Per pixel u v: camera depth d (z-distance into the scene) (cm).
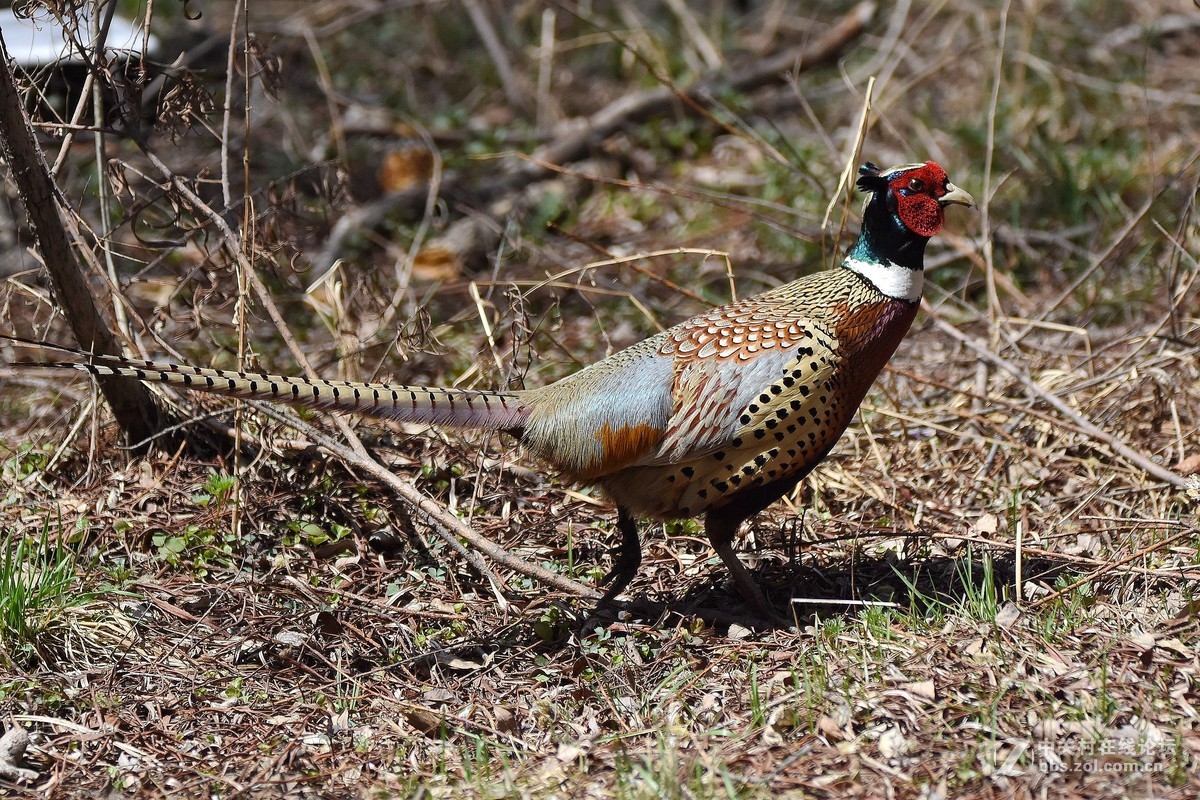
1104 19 1992
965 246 1319
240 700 716
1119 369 1041
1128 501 906
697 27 1994
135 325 1098
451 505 928
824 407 738
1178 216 1359
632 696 709
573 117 1906
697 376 727
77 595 778
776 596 820
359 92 1967
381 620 806
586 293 1370
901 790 588
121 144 1622
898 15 1838
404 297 1328
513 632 792
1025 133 1633
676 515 763
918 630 729
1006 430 1004
